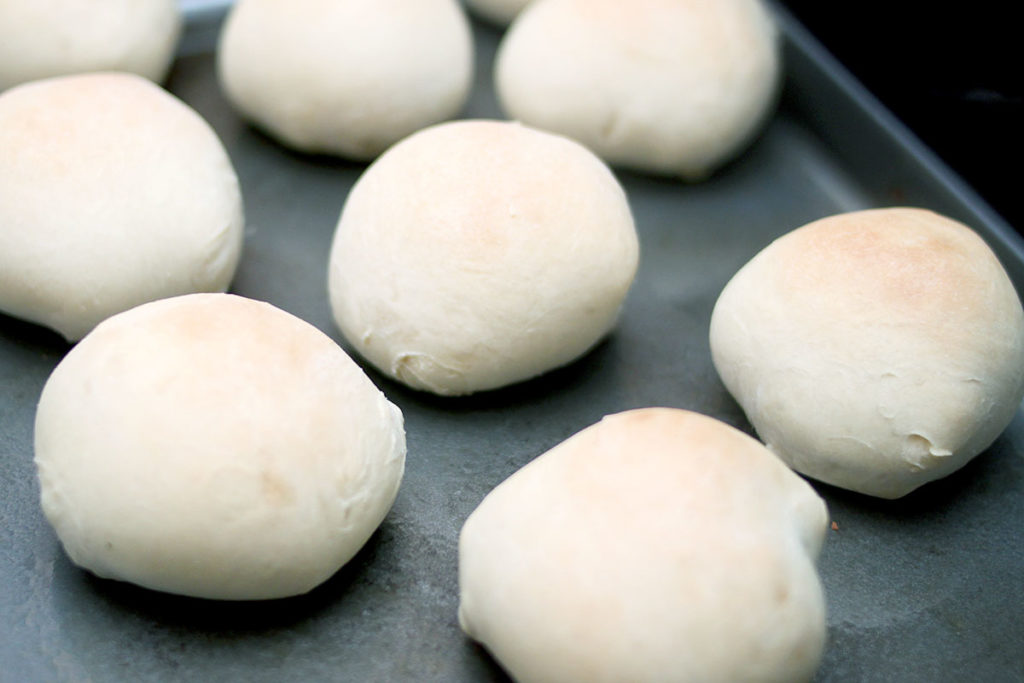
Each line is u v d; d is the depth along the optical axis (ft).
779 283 1.22
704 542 0.99
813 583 1.01
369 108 1.48
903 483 1.18
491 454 1.23
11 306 1.27
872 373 1.16
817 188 1.52
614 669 0.98
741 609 0.98
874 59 1.56
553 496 1.03
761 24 1.54
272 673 1.06
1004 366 1.17
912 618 1.12
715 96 1.47
